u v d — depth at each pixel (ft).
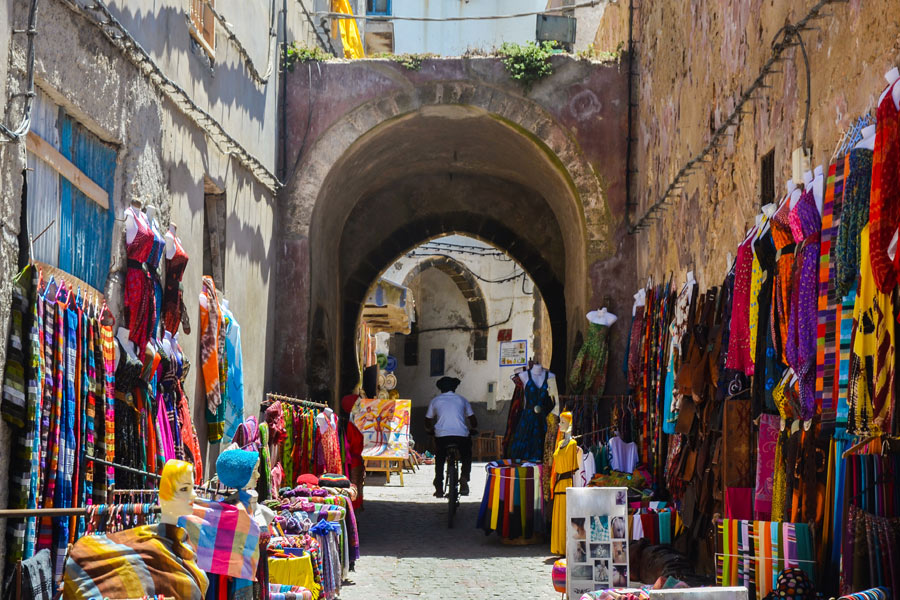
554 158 39.19
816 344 16.21
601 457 33.81
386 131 40.57
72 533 16.33
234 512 13.52
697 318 26.91
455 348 99.66
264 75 35.06
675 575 21.01
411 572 26.99
